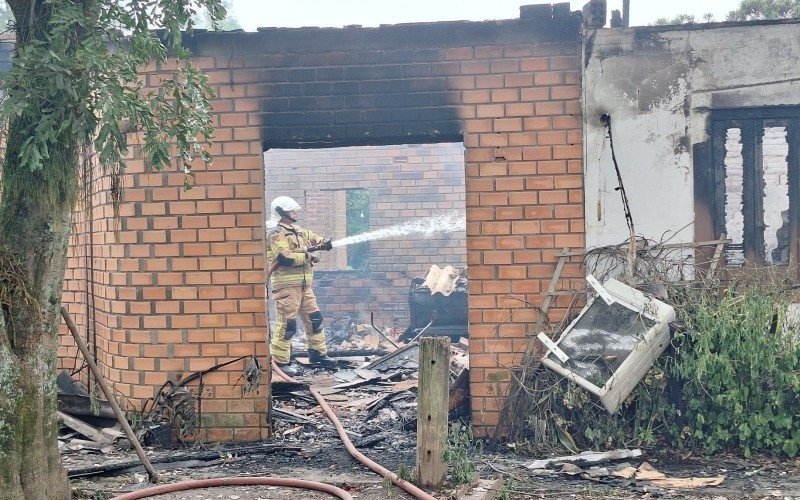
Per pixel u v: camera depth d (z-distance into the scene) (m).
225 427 6.59
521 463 5.80
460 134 6.46
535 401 6.14
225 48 6.54
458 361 9.10
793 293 6.17
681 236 6.30
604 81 6.32
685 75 6.28
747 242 6.39
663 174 6.31
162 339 6.63
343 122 6.50
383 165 14.95
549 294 6.30
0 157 4.39
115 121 3.99
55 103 4.10
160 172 6.60
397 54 6.46
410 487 4.98
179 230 6.60
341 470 5.71
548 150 6.36
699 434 5.73
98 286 7.21
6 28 4.38
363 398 8.28
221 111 6.54
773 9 7.64
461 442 5.59
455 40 6.41
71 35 4.27
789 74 6.23
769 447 5.81
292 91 6.53
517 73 6.38
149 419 6.57
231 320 6.57
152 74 6.51
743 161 6.39
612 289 6.04
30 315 4.28
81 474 5.50
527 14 6.36
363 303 14.88
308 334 10.08
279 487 5.17
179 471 5.73
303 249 9.77
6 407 4.16
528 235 6.38
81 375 7.83
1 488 4.10
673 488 5.07
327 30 6.49
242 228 6.55
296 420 7.21
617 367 5.75
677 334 5.72
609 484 5.22
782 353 5.74
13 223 4.29
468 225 6.43
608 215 6.32
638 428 5.92
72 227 4.71
